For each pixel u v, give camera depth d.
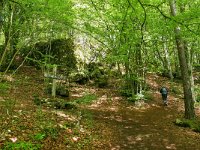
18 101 14.73
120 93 23.16
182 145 12.92
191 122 16.44
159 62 34.34
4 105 13.01
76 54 26.75
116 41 16.94
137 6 12.71
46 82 20.91
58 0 13.45
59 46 26.58
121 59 16.58
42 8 12.73
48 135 10.52
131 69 21.42
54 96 18.50
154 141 13.15
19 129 10.20
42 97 17.42
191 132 15.14
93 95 20.97
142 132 14.37
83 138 11.59
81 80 25.09
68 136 11.20
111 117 16.77
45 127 11.05
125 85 23.95
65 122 12.77
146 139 13.30
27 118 11.73
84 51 27.53
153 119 17.45
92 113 16.80
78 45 27.56
